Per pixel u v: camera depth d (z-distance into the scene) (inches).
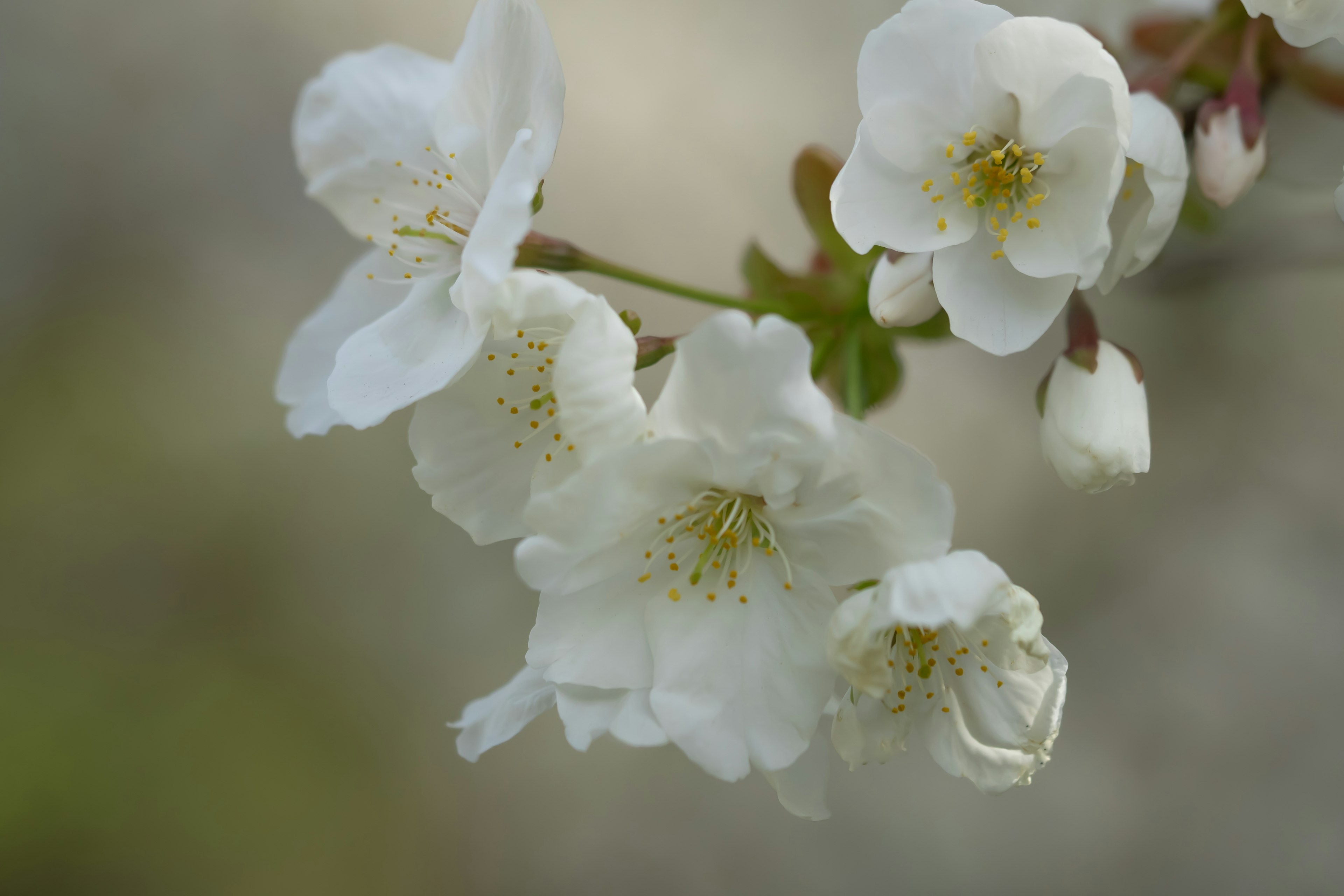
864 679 17.2
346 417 18.0
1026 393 26.2
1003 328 17.8
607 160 27.2
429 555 28.3
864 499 17.4
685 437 17.4
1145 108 17.9
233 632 28.4
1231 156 18.3
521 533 18.1
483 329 17.6
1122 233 18.2
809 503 17.5
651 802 26.9
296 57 29.6
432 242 19.0
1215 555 25.9
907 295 17.9
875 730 17.6
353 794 27.5
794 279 19.0
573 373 17.2
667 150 27.1
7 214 29.4
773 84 27.4
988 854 25.5
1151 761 25.6
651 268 26.6
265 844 27.3
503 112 18.4
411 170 19.2
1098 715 26.0
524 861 26.9
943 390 26.5
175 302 29.6
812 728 17.6
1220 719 25.5
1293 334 25.8
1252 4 18.0
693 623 17.8
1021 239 17.8
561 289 17.4
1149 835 25.2
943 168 17.9
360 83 19.3
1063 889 25.1
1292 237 21.3
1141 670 26.0
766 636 17.7
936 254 17.8
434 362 18.1
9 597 28.3
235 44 29.6
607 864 26.7
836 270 19.0
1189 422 26.1
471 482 18.1
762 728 17.6
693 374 17.3
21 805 27.0
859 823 26.1
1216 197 18.3
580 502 17.3
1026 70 17.7
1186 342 26.0
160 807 27.4
